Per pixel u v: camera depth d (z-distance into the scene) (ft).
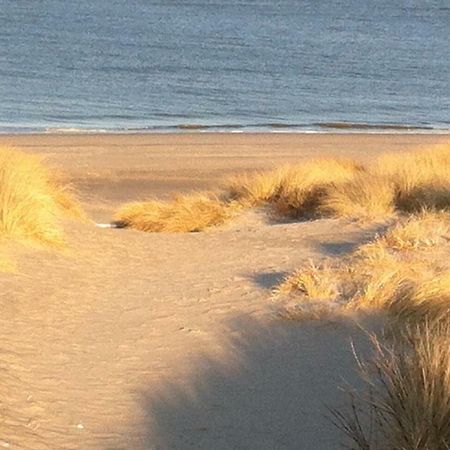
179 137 301.02
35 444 54.39
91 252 116.47
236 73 561.84
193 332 81.35
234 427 59.57
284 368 71.20
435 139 318.86
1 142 275.18
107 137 296.30
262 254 122.62
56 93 437.17
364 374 63.41
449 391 51.67
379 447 53.21
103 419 60.29
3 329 77.82
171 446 56.49
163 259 118.93
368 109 441.68
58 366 70.38
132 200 206.28
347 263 105.40
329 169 191.31
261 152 274.57
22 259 102.94
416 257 108.06
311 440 57.16
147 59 610.24
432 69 636.89
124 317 86.74
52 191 150.82
